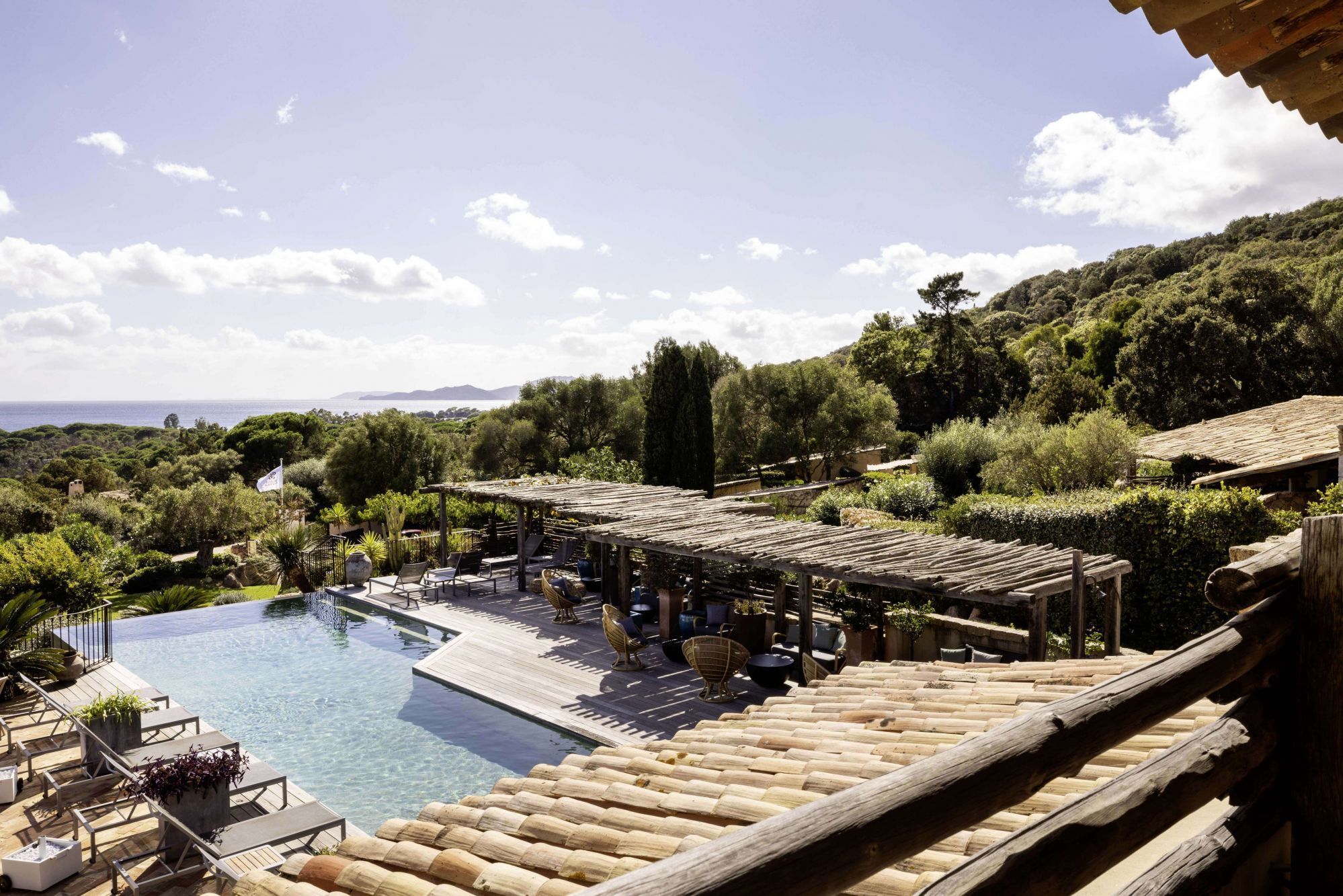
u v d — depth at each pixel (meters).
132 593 21.05
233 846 6.38
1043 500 14.01
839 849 1.08
